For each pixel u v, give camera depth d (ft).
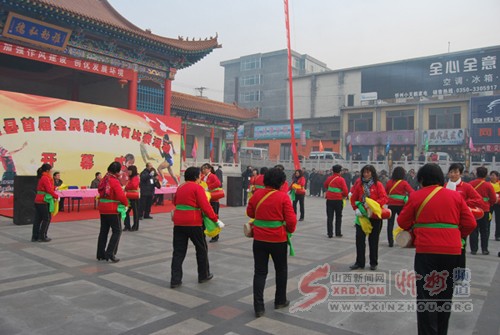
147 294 17.25
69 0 59.36
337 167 32.76
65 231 33.40
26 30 48.80
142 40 59.00
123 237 31.14
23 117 45.47
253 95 190.60
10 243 27.96
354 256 25.53
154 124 59.36
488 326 14.26
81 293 17.22
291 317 14.89
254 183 36.52
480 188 26.71
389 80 123.13
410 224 12.75
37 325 13.74
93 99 70.95
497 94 109.09
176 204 18.81
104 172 52.85
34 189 37.32
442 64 114.73
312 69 191.62
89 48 55.98
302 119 144.15
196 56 68.85
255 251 15.39
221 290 17.99
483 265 23.81
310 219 45.29
